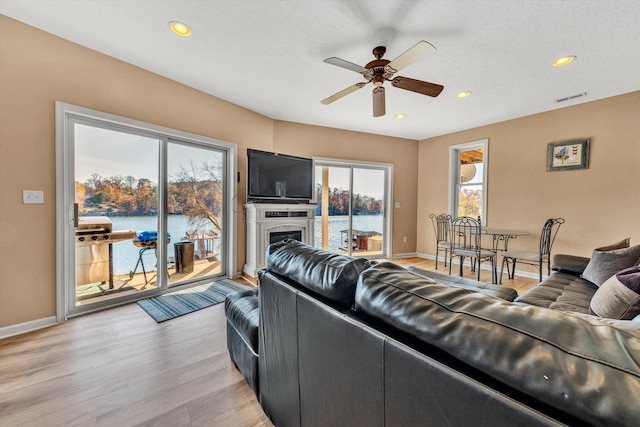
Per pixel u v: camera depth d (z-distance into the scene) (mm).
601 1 1728
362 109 3762
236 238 3674
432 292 724
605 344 463
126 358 1805
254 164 3605
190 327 2250
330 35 2141
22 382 1554
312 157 4492
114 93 2525
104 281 2611
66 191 2320
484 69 2609
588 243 3391
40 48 2135
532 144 3861
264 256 3582
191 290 3137
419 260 5121
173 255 3135
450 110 3738
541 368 456
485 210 4391
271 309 1237
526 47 2248
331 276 957
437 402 555
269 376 1268
